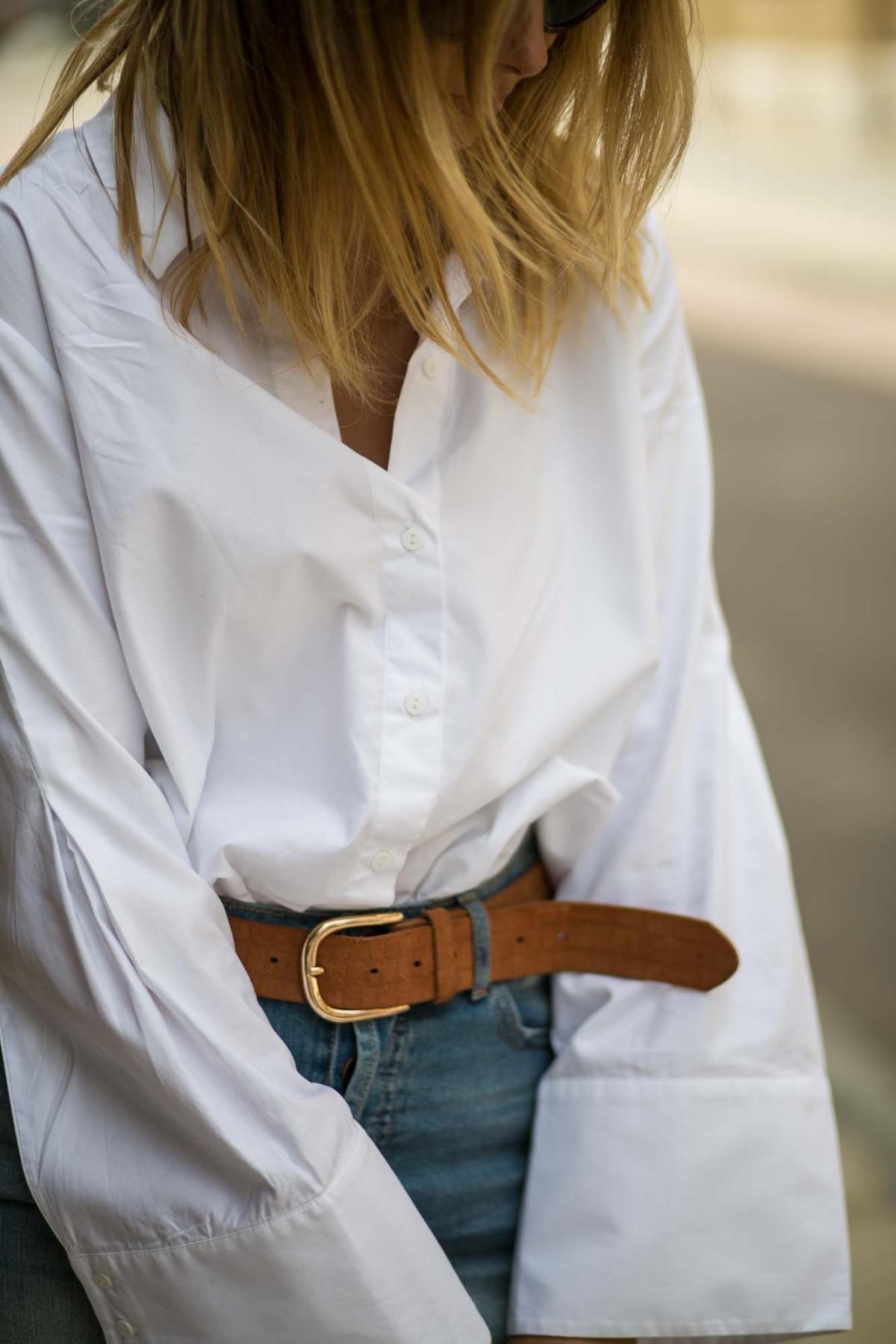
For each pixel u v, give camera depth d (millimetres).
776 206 15789
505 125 1084
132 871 1005
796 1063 1220
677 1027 1192
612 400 1184
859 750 4273
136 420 999
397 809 1069
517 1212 1208
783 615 5449
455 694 1089
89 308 999
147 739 1097
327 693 1078
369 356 1085
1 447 999
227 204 975
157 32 987
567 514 1179
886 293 11609
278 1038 1031
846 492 6988
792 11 20344
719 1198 1169
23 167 1035
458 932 1163
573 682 1160
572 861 1261
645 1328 1148
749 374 9375
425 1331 1016
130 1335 1034
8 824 1014
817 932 3342
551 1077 1212
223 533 1017
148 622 1025
